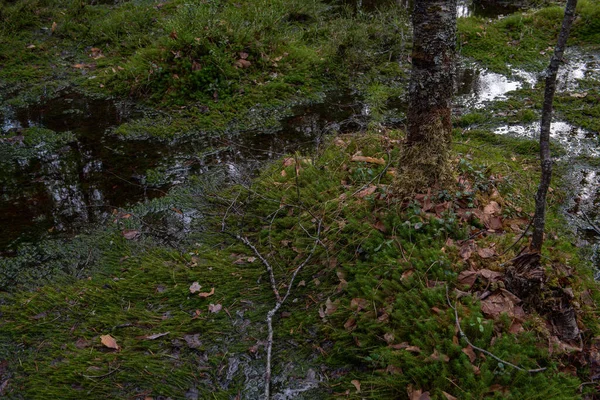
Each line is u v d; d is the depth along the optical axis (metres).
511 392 2.43
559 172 4.70
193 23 6.84
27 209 4.47
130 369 2.92
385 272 3.15
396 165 3.99
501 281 2.87
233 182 4.71
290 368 2.90
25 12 8.48
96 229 4.19
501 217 3.53
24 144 5.52
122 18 8.45
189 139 5.62
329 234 3.67
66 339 3.14
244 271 3.59
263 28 7.47
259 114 6.11
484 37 7.91
